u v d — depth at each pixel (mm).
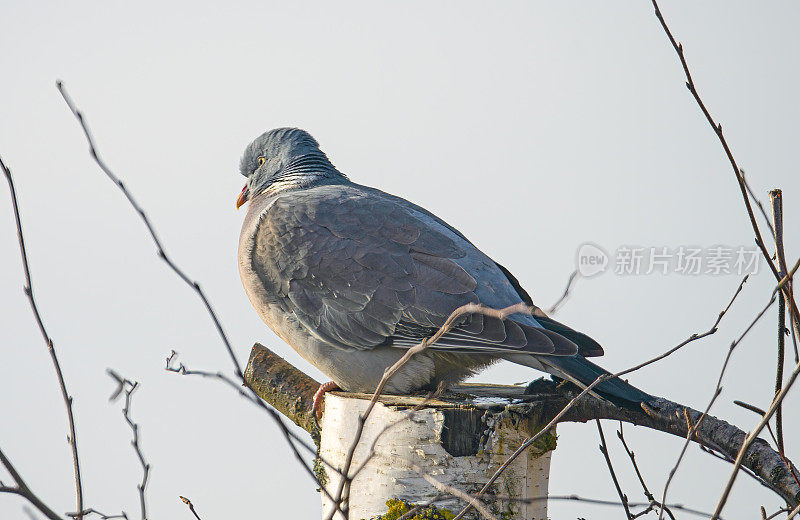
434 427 7629
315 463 8492
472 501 6023
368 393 9102
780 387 6340
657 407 7363
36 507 5527
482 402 7883
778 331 6344
